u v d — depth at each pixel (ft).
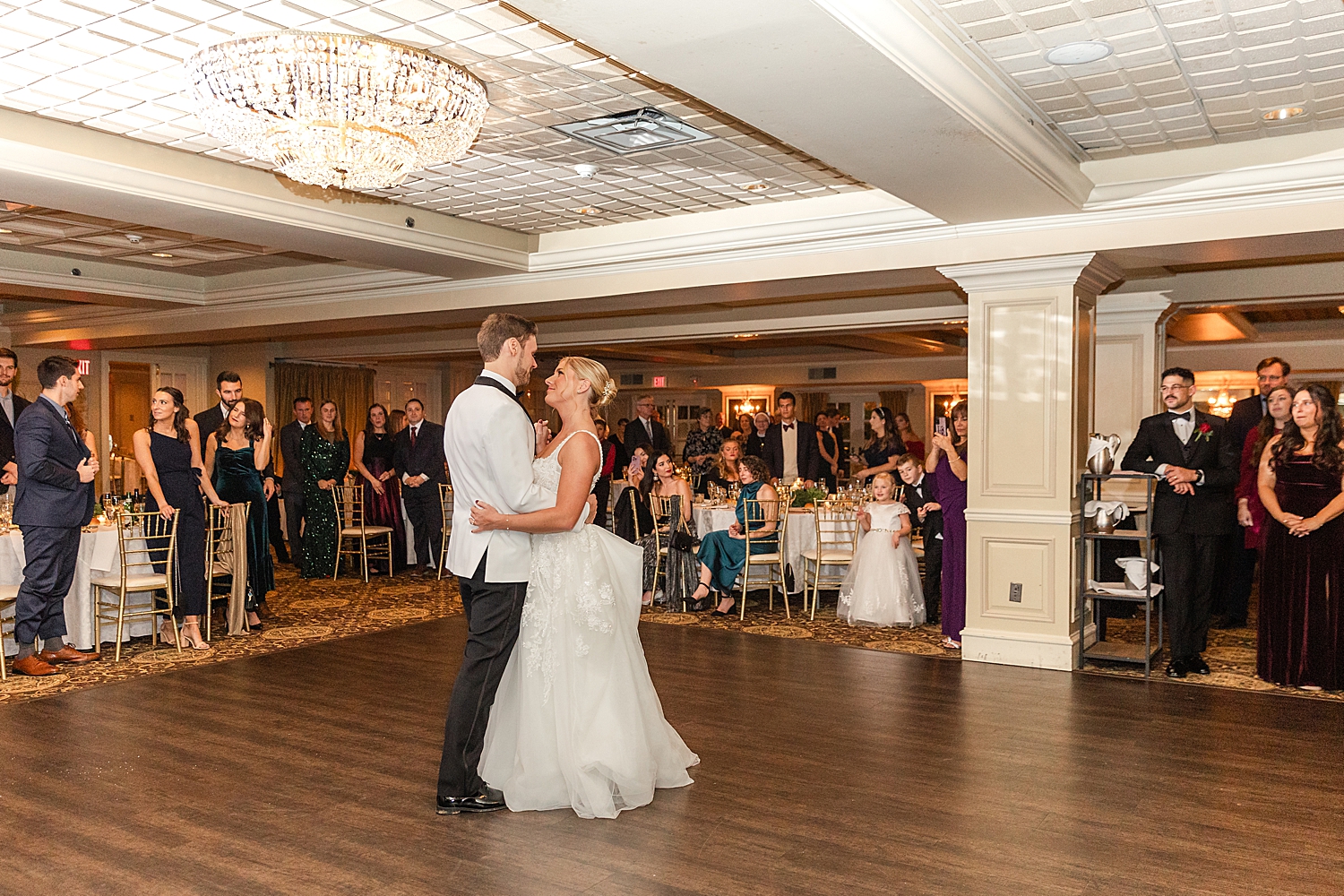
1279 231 16.20
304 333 33.22
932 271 20.39
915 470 24.80
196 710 15.53
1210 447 18.11
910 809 11.37
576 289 24.36
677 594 24.80
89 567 19.44
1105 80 13.32
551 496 11.32
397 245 21.27
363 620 23.25
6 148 14.93
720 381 57.21
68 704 15.79
